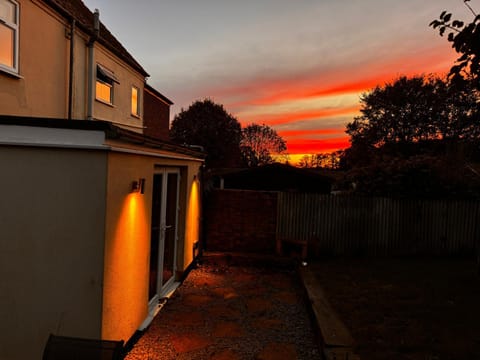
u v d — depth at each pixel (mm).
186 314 5496
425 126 29203
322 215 9609
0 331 3371
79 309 3295
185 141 35688
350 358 3488
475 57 2693
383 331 4262
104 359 2508
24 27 6199
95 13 9172
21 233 3316
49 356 2527
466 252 9266
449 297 5711
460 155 10438
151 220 4902
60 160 3271
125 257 3855
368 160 31125
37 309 3328
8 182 3311
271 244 9773
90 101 8789
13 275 3334
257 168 17734
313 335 4797
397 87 30484
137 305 4355
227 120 37062
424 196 9828
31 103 6461
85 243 3277
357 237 9523
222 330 4914
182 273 7102
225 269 8500
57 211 3287
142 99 13312
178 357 4082
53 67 7211
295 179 17641
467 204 9250
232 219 9844
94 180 3256
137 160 4188
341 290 6098
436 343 3936
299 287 7152
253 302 6148
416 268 7914
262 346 4438
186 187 7172
